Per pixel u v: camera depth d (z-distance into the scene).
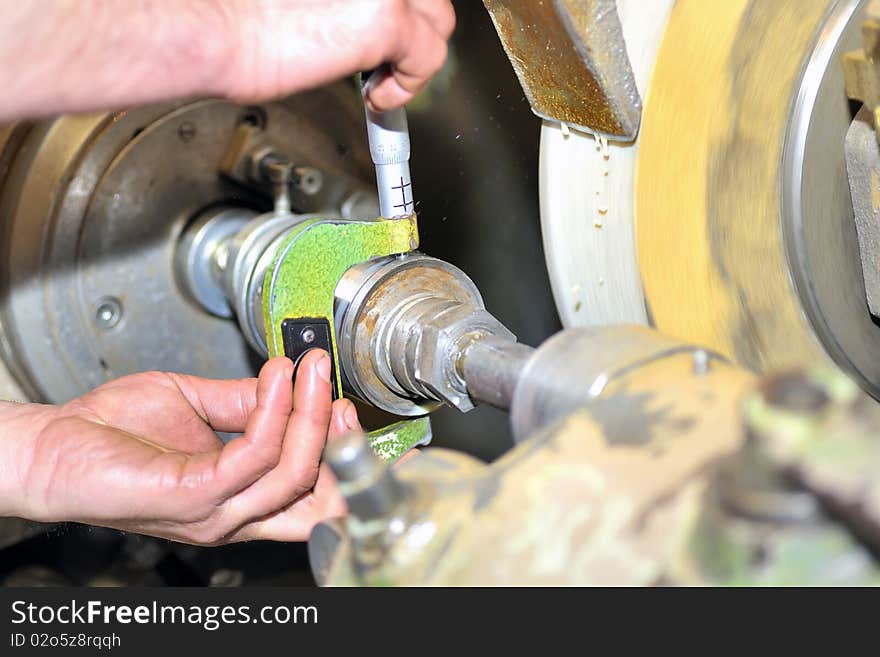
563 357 0.47
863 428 0.32
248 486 0.69
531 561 0.37
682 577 0.35
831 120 0.71
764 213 0.73
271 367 0.67
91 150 0.82
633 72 0.67
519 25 0.66
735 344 0.76
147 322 0.88
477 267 0.98
